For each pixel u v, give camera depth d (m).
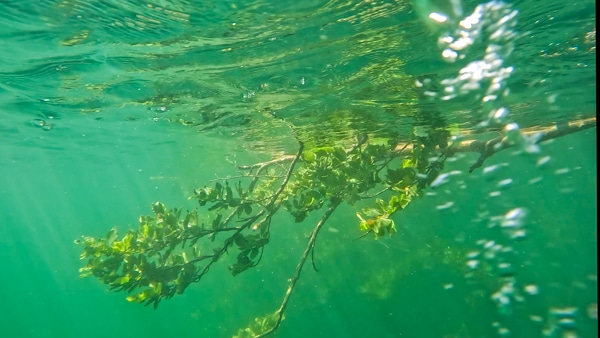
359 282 20.30
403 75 10.34
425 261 18.91
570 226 18.33
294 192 10.24
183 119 16.34
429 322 17.80
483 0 6.71
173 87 11.57
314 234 9.27
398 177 8.66
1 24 7.66
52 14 7.38
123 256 9.03
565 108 16.64
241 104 13.33
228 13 7.27
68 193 59.41
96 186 51.97
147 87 11.57
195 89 11.70
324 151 9.74
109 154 28.44
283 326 20.22
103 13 7.32
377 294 18.97
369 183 9.08
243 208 9.83
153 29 7.93
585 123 10.26
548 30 8.16
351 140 18.67
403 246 19.92
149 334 31.39
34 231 137.25
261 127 17.23
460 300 17.69
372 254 20.55
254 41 8.41
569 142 27.70
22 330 45.94
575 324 5.96
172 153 27.89
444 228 19.39
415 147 9.22
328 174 9.15
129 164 33.91
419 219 19.88
